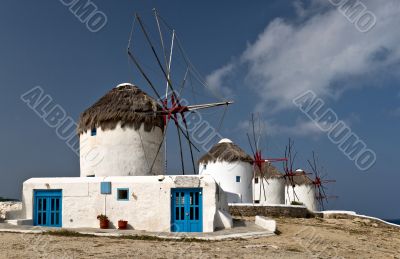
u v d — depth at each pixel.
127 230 18.69
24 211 20.36
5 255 11.98
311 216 36.22
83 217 19.83
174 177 19.42
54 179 20.50
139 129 22.44
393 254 17.48
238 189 36.47
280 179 44.22
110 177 20.12
